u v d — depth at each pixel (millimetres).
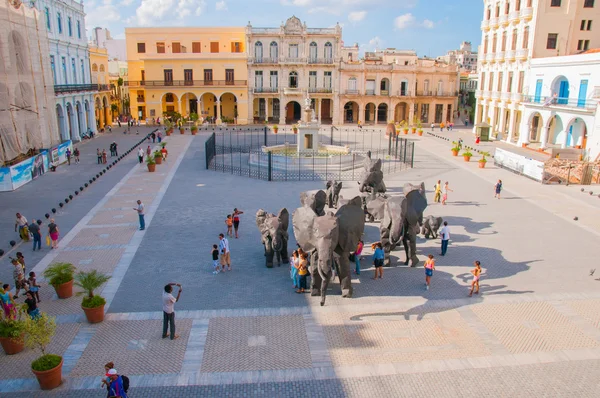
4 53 33031
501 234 23062
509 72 54938
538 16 48781
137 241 21703
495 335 14180
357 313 15414
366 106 79688
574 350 13453
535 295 16688
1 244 21375
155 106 73188
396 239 18406
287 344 13641
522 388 11867
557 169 33844
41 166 35688
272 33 71250
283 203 28109
